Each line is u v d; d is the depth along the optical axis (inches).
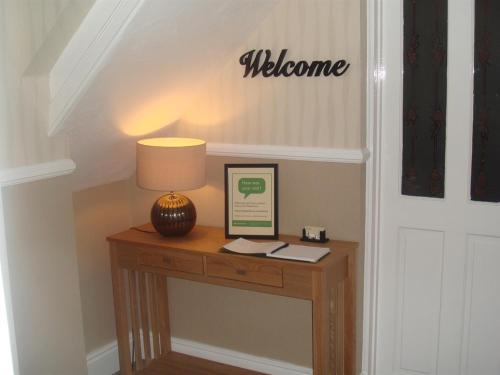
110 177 126.3
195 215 118.4
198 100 123.0
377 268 118.4
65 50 89.8
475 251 110.6
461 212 110.3
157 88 107.6
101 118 101.7
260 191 114.6
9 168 87.7
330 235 114.1
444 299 114.5
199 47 105.5
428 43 107.7
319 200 114.0
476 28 103.9
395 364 121.3
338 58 107.0
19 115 88.7
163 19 89.5
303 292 101.3
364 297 116.9
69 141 100.7
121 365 124.7
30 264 92.3
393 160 114.3
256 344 126.0
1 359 83.6
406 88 111.0
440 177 111.3
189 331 134.0
